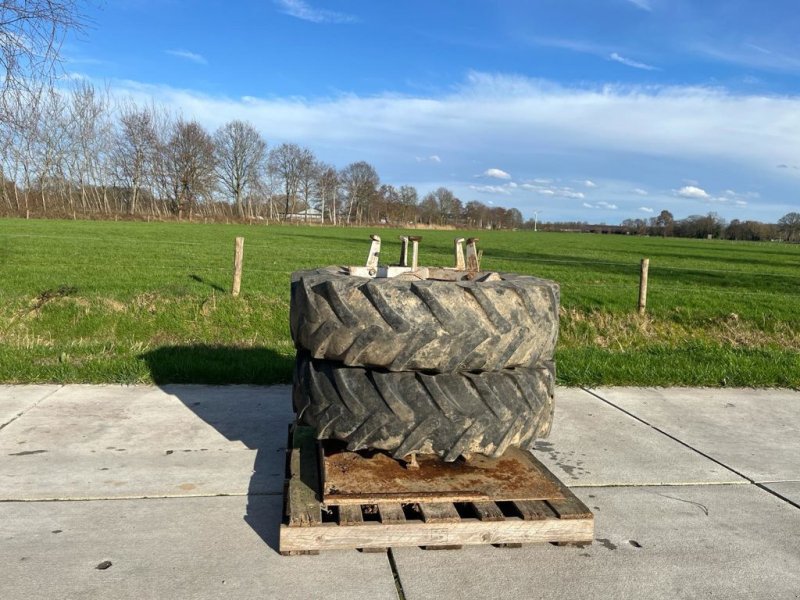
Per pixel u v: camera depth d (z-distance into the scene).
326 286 3.12
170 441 4.35
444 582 2.71
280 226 81.06
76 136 62.25
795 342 10.53
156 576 2.67
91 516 3.20
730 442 4.88
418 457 3.50
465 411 3.10
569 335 10.45
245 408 5.19
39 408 4.98
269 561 2.83
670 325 11.79
